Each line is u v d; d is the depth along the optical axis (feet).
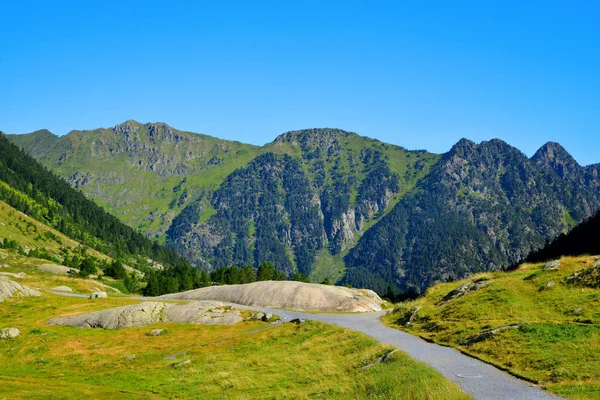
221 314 232.12
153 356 187.42
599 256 165.37
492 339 118.73
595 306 125.49
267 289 266.36
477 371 99.30
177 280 465.47
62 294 341.21
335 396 103.96
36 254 594.65
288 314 224.74
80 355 193.67
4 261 495.00
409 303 207.62
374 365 118.73
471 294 168.55
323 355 148.66
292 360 151.64
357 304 240.53
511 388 85.87
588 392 77.77
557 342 106.22
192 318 232.73
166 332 216.95
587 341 102.83
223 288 292.61
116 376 164.35
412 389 88.38
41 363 186.29
